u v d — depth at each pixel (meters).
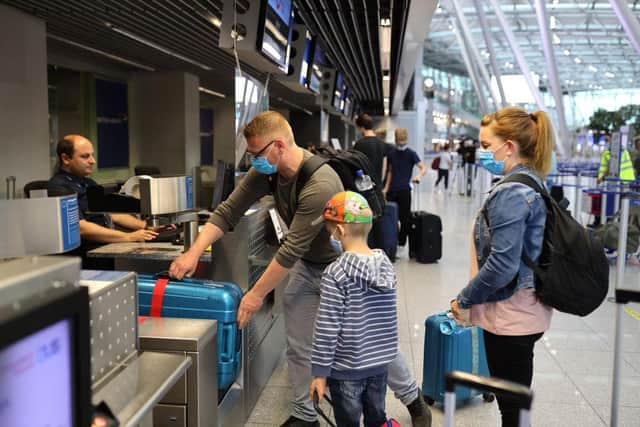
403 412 3.17
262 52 3.65
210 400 2.29
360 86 16.88
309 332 2.80
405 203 7.72
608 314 5.11
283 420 3.03
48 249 1.73
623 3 11.45
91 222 3.49
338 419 2.26
